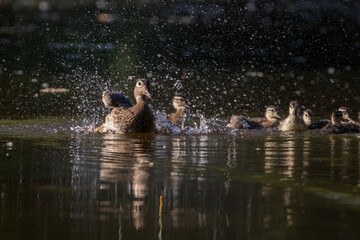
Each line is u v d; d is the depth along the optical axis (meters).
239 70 23.53
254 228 5.10
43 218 5.46
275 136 11.73
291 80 21.77
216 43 26.12
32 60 23.59
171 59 24.28
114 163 7.95
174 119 14.92
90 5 32.22
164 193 6.23
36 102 17.28
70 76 21.36
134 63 23.16
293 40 27.06
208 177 6.99
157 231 5.06
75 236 5.02
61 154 8.78
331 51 25.62
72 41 26.41
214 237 4.91
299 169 7.47
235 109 17.00
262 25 28.80
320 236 4.88
